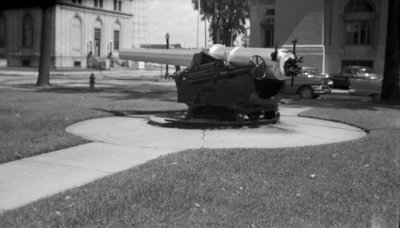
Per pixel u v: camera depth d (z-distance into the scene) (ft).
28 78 119.96
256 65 34.14
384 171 23.00
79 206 17.07
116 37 241.96
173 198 18.16
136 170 22.58
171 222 15.70
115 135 33.27
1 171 22.82
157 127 36.70
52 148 27.81
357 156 26.45
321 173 22.58
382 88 70.44
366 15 134.21
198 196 18.49
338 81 107.76
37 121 38.01
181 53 41.24
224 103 35.94
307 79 77.92
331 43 138.10
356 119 43.09
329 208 17.43
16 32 221.46
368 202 18.25
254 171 22.71
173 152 27.40
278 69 34.68
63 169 23.40
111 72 192.85
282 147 29.40
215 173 22.08
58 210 16.67
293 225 15.65
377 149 28.58
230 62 35.70
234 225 15.53
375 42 133.90
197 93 36.47
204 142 30.94
